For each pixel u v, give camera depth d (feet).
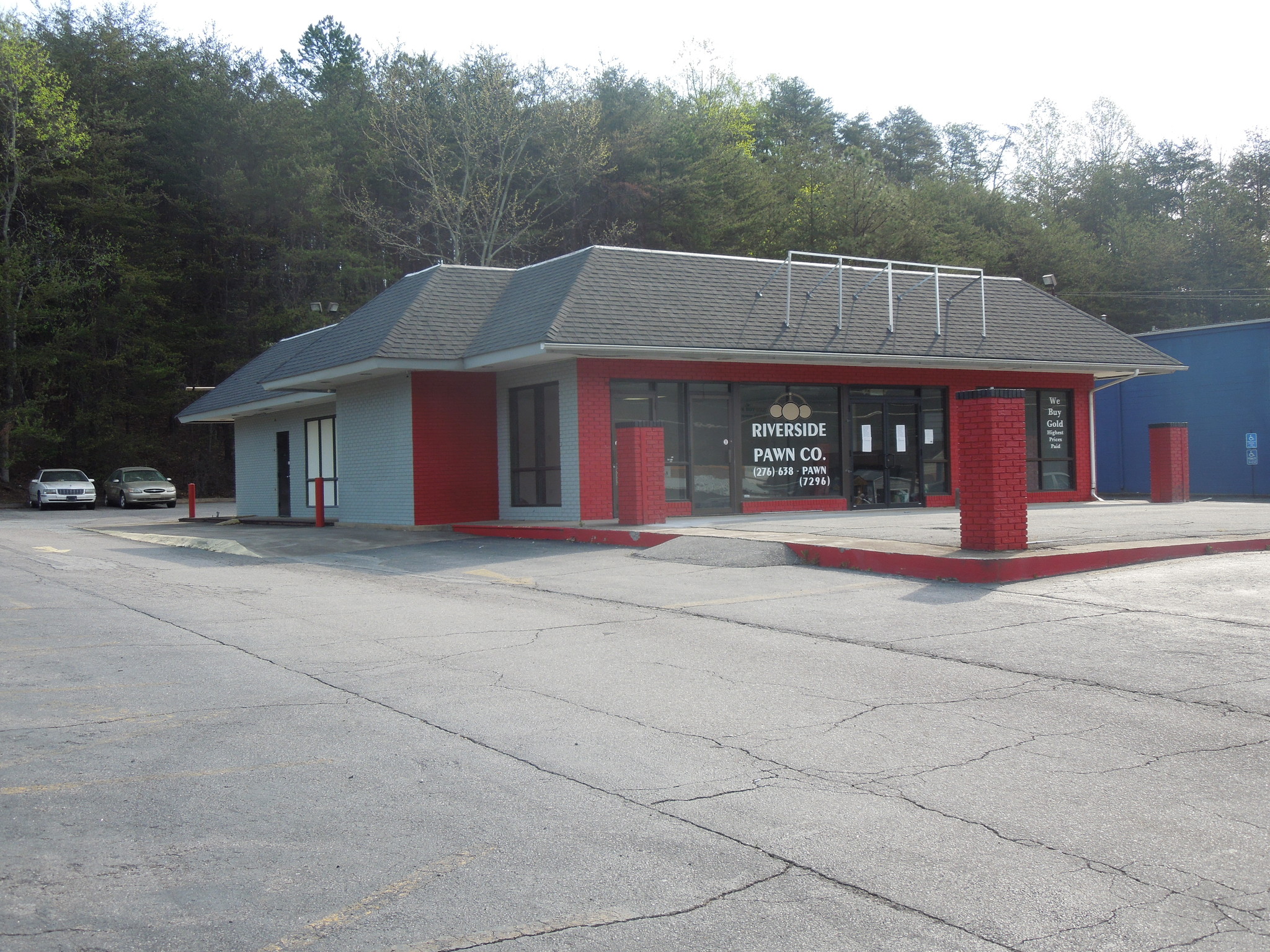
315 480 77.56
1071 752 19.11
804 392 70.74
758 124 232.32
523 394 66.90
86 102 161.38
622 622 32.99
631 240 162.40
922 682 24.41
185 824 15.99
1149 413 103.96
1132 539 43.62
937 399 76.28
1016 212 202.59
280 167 163.02
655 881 13.75
